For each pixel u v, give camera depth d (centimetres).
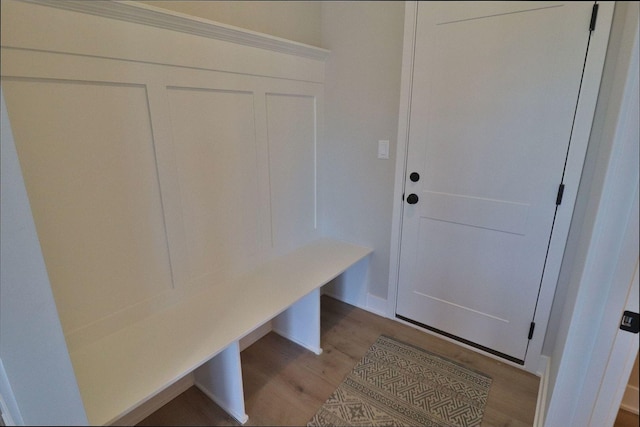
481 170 178
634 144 72
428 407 162
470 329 202
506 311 187
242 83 169
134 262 142
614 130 95
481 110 171
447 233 197
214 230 172
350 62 209
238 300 166
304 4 204
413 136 195
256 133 183
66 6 107
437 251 204
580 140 149
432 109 186
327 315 239
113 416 104
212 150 163
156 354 128
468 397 168
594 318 84
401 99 194
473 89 171
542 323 176
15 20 98
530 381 178
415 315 223
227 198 175
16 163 97
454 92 177
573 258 161
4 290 99
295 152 212
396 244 218
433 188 196
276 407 162
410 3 179
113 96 124
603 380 87
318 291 186
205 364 163
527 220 170
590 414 91
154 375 119
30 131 106
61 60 109
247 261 194
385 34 193
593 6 136
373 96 205
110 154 127
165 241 151
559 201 159
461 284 199
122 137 129
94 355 127
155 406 161
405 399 167
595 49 138
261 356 197
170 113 142
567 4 141
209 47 151
